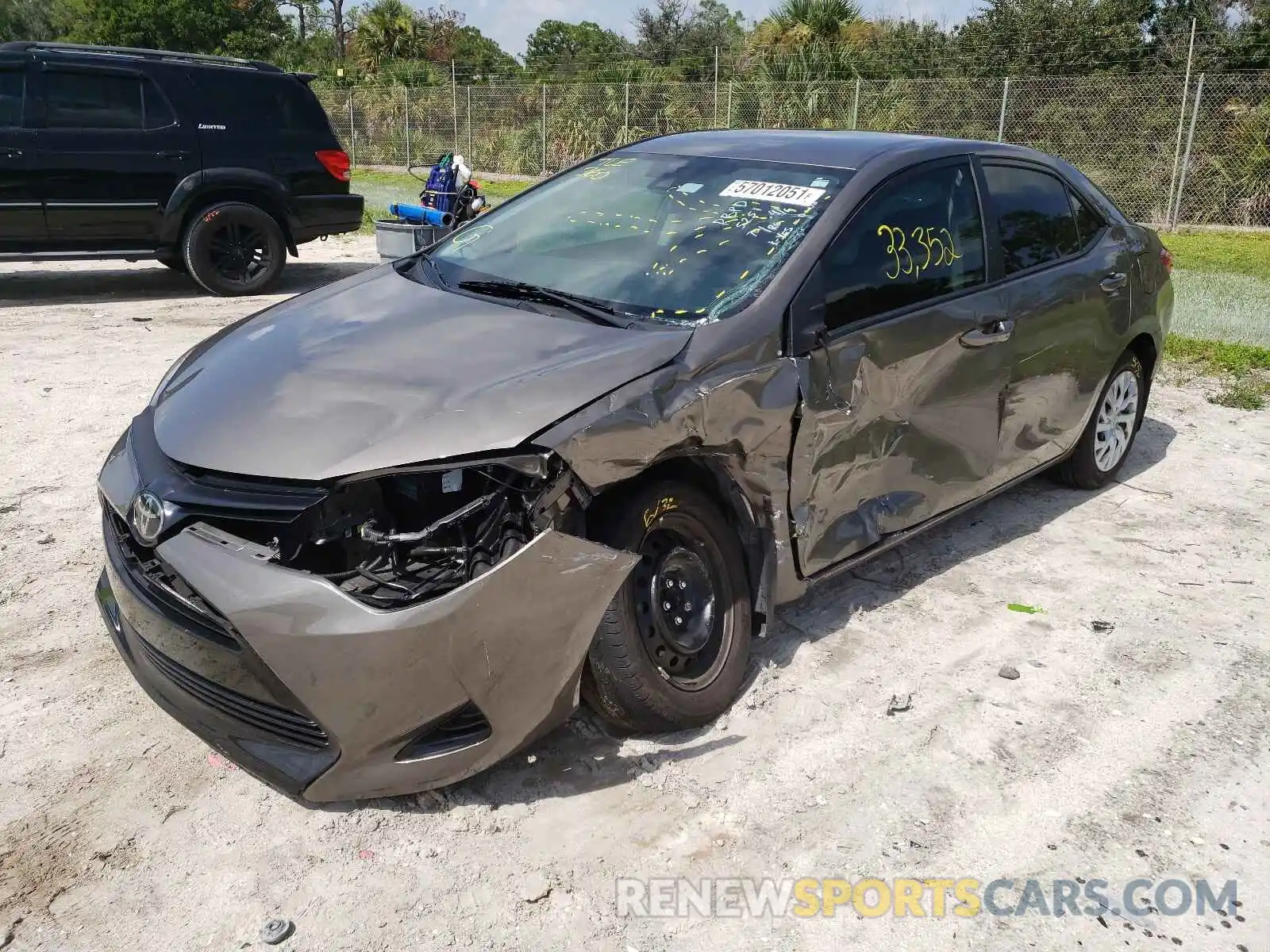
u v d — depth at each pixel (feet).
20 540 14.19
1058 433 15.47
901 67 70.44
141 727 10.46
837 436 11.28
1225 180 55.93
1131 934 8.38
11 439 17.93
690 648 10.30
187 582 8.55
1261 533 15.93
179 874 8.61
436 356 10.03
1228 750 10.70
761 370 10.37
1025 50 66.44
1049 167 15.47
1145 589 14.10
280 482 8.68
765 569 10.93
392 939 8.03
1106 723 11.09
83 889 8.43
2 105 27.81
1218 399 22.43
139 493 9.18
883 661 12.07
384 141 86.63
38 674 11.22
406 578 8.70
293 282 34.60
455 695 8.55
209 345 11.78
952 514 13.74
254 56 129.49
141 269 36.52
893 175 12.60
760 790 9.81
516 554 8.54
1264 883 8.96
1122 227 16.60
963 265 13.17
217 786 9.64
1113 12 66.39
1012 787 10.03
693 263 11.55
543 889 8.52
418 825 9.21
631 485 9.61
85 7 133.28
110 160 29.07
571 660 8.96
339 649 8.21
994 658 12.24
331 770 8.61
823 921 8.39
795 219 11.81
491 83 93.20
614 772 9.95
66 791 9.51
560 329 10.57
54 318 27.50
